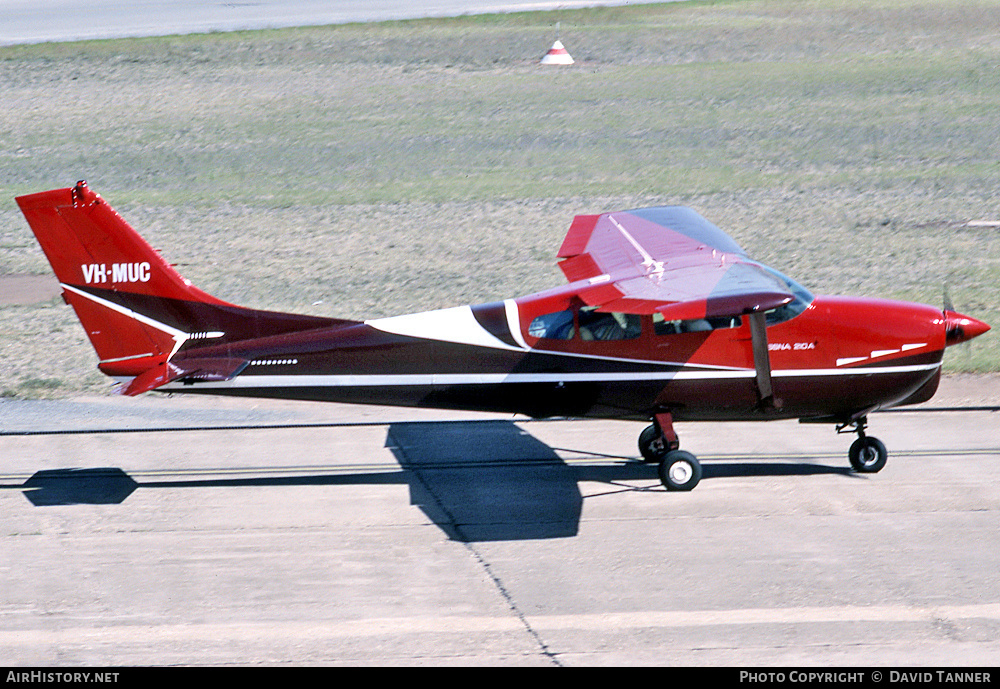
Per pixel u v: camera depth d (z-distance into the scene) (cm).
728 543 3569
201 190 9944
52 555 3522
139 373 4116
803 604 3120
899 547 3500
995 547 3481
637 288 3778
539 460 4481
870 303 4153
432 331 4100
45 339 6244
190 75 14625
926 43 15562
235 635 2983
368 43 16362
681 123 11919
